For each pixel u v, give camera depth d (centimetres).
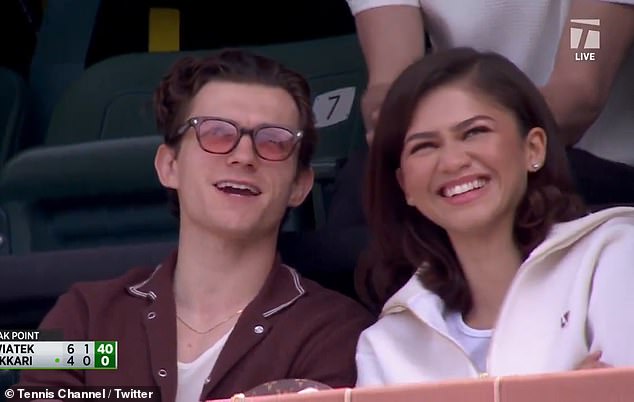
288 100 1150
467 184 1050
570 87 1238
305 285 1141
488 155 1050
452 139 1058
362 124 1535
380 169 1100
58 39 1805
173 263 1161
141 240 1465
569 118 1246
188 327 1123
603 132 1356
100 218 1464
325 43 1631
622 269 990
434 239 1088
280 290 1127
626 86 1354
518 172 1061
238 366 1087
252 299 1129
